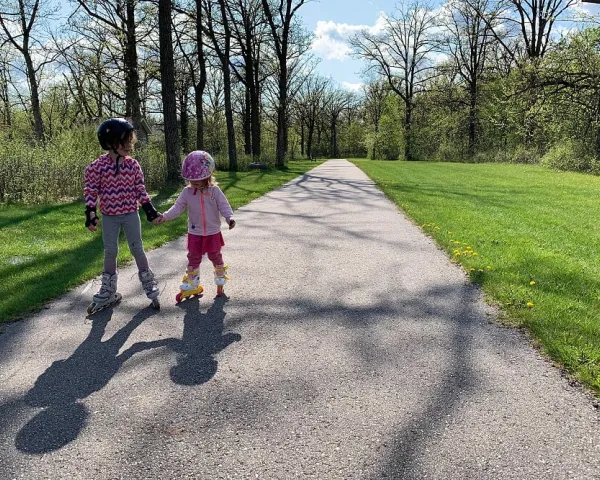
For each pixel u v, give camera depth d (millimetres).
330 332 3627
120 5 18297
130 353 3305
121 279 5059
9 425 2461
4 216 9117
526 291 4395
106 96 30859
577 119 22000
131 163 4023
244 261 5770
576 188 14758
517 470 2096
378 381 2883
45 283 4789
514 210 9914
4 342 3490
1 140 13375
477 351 3277
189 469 2109
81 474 2086
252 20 28344
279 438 2326
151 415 2541
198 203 4273
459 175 21000
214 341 3488
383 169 26438
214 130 42969
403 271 5312
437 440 2309
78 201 11664
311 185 16391
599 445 2271
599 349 3176
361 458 2180
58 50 23188
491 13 33125
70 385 2871
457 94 43438
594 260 5699
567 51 20844
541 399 2672
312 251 6297
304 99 68375
